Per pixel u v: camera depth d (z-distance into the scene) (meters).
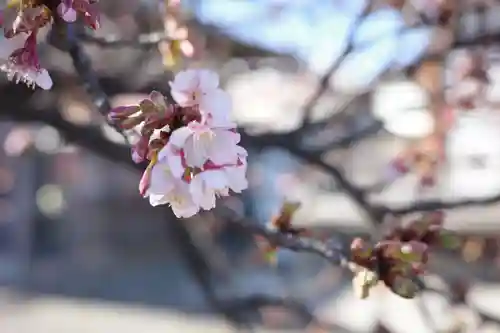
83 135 3.31
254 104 8.20
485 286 10.73
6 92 3.56
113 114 1.49
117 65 3.80
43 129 6.24
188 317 11.82
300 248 2.18
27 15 1.53
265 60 4.87
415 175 6.09
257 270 9.10
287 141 3.72
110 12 3.99
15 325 11.66
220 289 4.95
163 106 1.47
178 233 4.11
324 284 8.79
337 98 5.02
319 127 4.05
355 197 3.66
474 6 4.09
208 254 4.77
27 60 1.55
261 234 2.26
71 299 14.00
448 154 5.86
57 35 1.93
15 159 18.53
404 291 1.91
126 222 19.19
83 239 19.22
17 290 15.00
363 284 1.92
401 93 5.31
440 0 3.89
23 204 18.92
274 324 6.16
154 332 10.96
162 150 1.41
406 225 2.21
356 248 1.95
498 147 9.41
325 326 4.62
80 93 3.79
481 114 5.74
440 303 5.00
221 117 1.47
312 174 9.31
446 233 2.20
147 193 1.44
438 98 4.75
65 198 19.14
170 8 2.52
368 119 4.67
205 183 1.41
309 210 11.84
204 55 3.71
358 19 3.59
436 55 4.13
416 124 5.39
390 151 11.03
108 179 19.45
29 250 18.77
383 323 4.85
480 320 3.84
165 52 2.49
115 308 13.04
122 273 16.98
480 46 4.01
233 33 4.23
